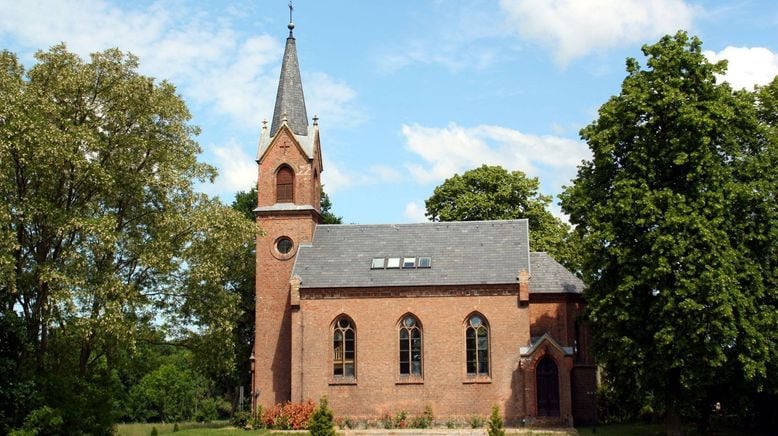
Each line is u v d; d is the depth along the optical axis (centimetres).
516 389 5022
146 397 10994
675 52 4416
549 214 7406
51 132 4034
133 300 4378
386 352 5172
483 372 5116
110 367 4900
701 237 4078
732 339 4050
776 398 4491
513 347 5081
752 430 4725
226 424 6681
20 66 4466
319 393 5153
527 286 5128
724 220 4178
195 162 4825
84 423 4112
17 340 4062
